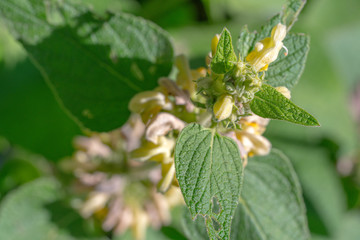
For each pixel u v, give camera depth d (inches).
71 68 15.5
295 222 15.4
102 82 15.6
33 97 22.2
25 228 18.7
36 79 22.5
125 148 17.7
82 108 15.8
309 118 12.4
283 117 12.7
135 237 18.1
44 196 19.0
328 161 24.1
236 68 12.8
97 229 19.4
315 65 25.8
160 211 17.9
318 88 25.4
